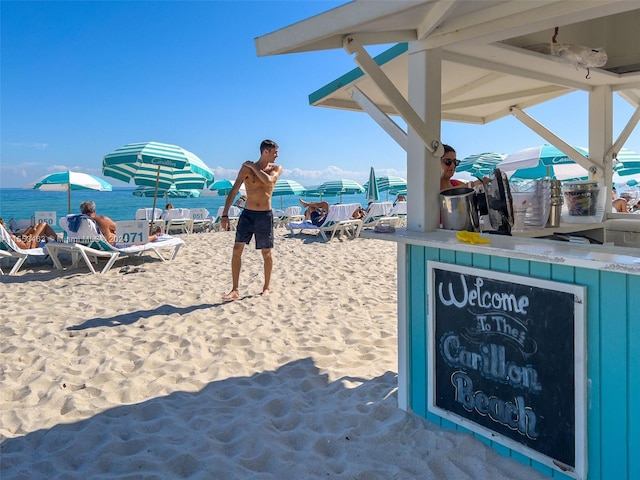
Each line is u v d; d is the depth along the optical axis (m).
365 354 3.64
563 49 2.80
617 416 1.76
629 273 1.58
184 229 14.77
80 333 4.12
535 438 2.01
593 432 1.84
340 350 3.72
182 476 2.13
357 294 5.56
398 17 2.02
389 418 2.59
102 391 3.01
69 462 2.24
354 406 2.75
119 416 2.67
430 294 2.41
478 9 2.15
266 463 2.22
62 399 2.88
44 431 2.52
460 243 2.10
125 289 5.84
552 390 1.93
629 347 1.71
